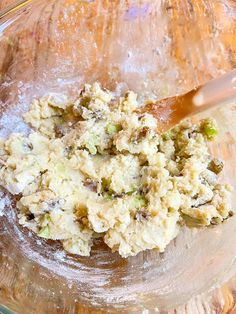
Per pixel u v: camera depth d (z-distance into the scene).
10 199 0.20
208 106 0.19
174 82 0.23
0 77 0.22
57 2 0.23
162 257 0.20
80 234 0.19
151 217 0.18
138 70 0.23
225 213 0.19
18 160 0.19
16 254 0.20
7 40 0.23
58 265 0.20
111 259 0.20
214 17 0.23
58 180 0.19
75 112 0.20
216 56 0.23
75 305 0.19
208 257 0.20
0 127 0.21
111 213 0.18
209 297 0.18
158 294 0.19
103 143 0.19
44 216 0.19
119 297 0.19
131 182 0.19
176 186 0.18
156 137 0.19
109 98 0.21
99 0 0.23
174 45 0.23
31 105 0.21
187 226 0.20
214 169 0.20
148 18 0.23
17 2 0.22
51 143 0.20
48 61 0.23
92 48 0.23
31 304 0.18
